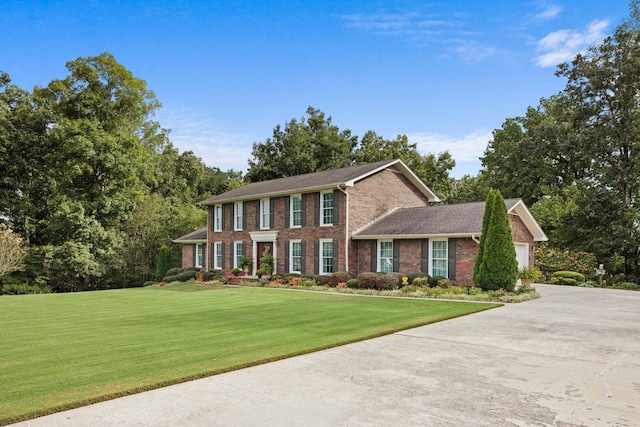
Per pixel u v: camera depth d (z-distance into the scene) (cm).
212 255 3109
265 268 2603
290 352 761
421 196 2747
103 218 3200
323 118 5072
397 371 655
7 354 761
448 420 462
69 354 757
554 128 3167
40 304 1642
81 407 504
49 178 3359
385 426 445
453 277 1970
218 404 511
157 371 639
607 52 2845
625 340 890
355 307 1409
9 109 3288
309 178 2762
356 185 2358
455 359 730
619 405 510
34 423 455
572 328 1030
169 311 1373
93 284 3441
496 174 3944
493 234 1772
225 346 816
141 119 3641
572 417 472
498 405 509
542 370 663
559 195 3369
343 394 547
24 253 2844
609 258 2861
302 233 2509
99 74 3159
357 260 2341
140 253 3478
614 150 2862
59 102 3112
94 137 2955
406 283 2002
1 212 3228
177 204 4450
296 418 467
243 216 2886
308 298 1722
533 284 2542
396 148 4409
